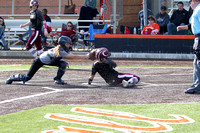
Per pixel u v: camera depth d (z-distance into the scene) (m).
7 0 65.00
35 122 13.23
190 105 16.39
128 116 14.17
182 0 56.38
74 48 51.94
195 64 19.78
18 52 48.66
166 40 46.84
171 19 48.50
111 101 17.44
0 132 11.94
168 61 42.78
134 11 61.12
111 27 58.31
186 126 12.73
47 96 19.02
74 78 27.53
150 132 12.01
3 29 50.72
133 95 19.33
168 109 15.48
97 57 22.25
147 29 47.34
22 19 60.94
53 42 51.31
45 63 23.36
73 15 60.25
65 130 12.18
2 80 25.95
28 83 24.42
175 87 22.59
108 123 13.11
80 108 15.64
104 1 51.75
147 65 38.16
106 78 22.83
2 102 17.25
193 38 46.62
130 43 47.12
